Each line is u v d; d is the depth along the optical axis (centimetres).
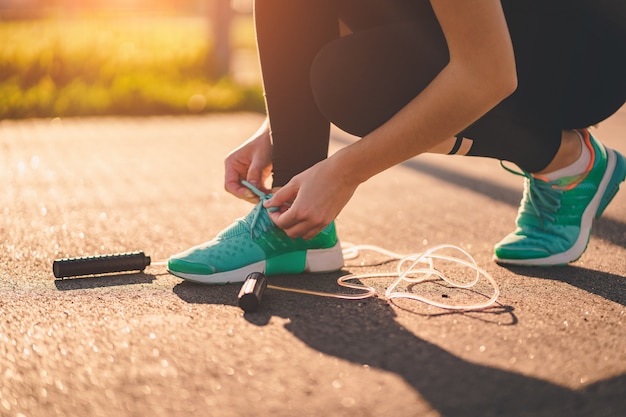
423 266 173
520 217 176
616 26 149
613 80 154
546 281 160
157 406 99
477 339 123
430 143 126
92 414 97
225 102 486
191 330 127
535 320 133
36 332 125
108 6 1407
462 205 243
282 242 158
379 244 196
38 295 147
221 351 118
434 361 114
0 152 322
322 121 154
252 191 165
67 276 159
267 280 158
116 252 182
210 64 602
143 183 267
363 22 153
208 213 225
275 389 104
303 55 150
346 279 159
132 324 130
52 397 102
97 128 400
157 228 206
